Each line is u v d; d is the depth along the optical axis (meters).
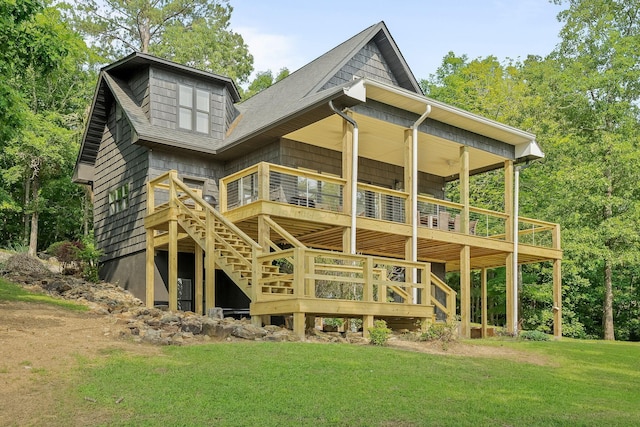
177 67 17.98
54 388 6.54
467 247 17.02
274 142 16.94
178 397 6.38
